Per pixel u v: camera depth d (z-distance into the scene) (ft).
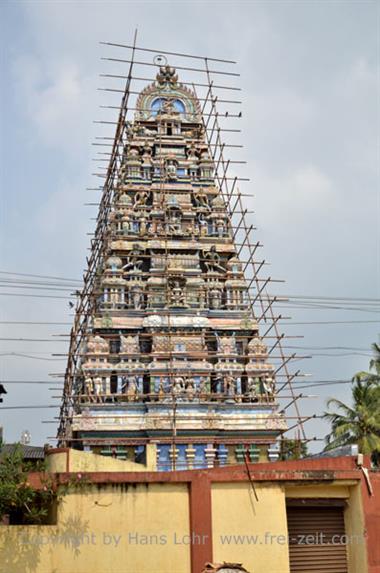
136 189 151.64
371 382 156.87
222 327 135.23
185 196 152.76
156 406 121.80
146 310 134.51
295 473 64.03
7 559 58.75
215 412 123.75
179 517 61.82
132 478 62.08
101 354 127.54
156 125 162.91
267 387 128.77
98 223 157.69
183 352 129.90
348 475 65.10
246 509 62.59
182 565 60.70
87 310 134.21
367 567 62.95
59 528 60.18
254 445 123.13
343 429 147.23
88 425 119.03
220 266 145.38
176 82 168.96
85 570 59.67
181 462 119.34
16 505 61.16
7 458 65.51
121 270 139.13
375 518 64.34
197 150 161.38
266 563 61.46
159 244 142.51
